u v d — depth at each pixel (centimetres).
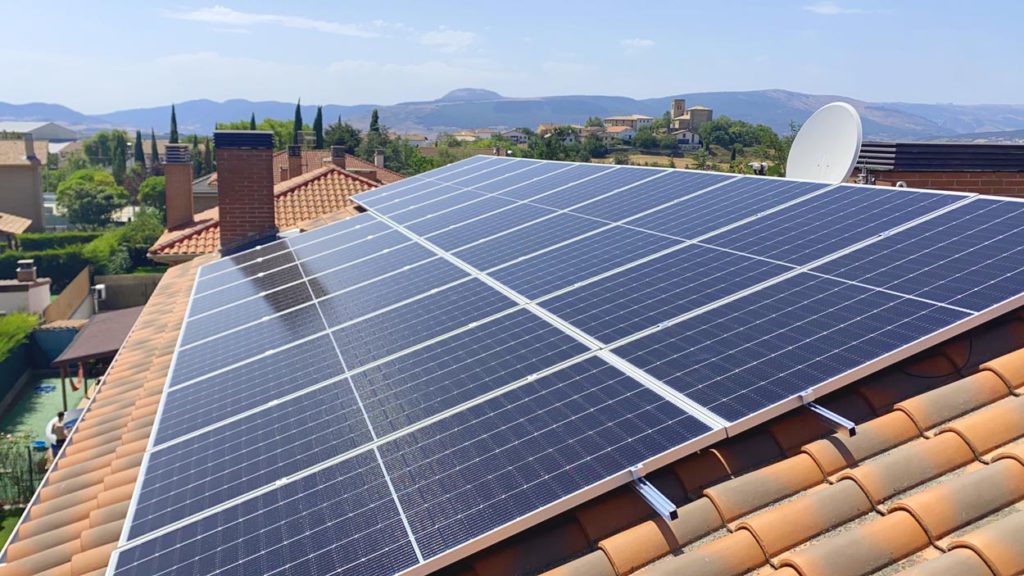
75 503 1021
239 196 2302
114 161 15538
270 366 1041
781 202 1136
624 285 973
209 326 1345
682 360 745
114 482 1023
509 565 627
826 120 1497
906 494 614
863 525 582
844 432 640
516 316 967
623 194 1466
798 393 646
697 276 945
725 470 678
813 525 597
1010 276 720
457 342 930
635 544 612
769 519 601
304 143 7588
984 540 513
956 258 792
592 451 644
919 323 696
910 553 554
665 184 1451
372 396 845
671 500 658
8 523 2367
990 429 650
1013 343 761
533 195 1691
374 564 584
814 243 943
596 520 646
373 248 1598
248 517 684
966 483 586
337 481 697
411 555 583
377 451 728
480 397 777
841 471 657
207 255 2448
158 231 6925
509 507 605
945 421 684
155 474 830
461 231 1520
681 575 566
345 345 1032
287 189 3309
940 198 955
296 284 1459
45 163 15938
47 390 3719
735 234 1048
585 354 808
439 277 1234
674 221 1202
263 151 2292
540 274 1104
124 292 5447
